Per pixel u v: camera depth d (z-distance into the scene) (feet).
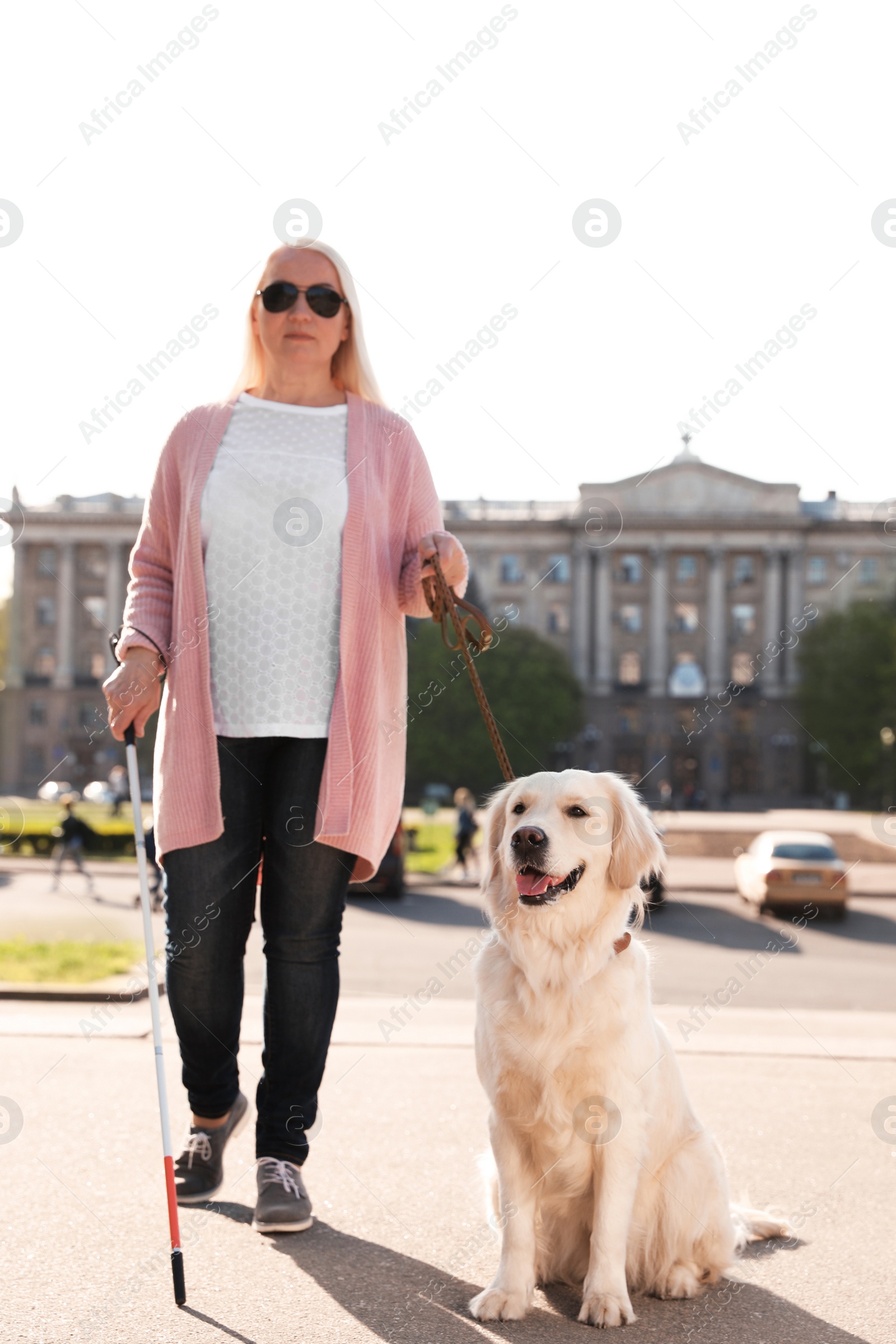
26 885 71.82
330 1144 14.23
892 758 210.38
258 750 11.43
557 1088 9.62
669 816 133.49
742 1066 19.75
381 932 50.21
